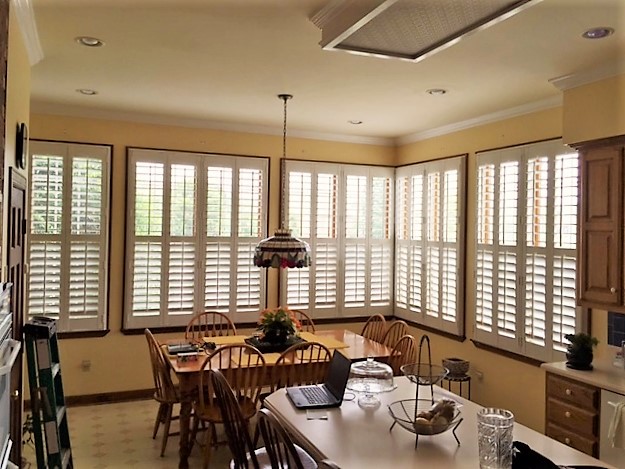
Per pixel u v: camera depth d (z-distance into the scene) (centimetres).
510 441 191
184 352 404
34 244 479
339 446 219
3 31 221
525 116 442
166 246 524
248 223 556
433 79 369
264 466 251
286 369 384
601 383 307
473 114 479
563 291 401
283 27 280
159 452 398
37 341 295
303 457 253
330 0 248
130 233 511
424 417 224
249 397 400
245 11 261
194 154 533
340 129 563
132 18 271
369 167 608
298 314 571
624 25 269
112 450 400
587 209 340
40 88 414
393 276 618
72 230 491
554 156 411
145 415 473
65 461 307
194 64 344
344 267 597
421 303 566
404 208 602
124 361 512
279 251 403
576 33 280
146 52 322
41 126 479
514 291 446
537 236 425
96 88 411
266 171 563
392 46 267
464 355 507
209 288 541
